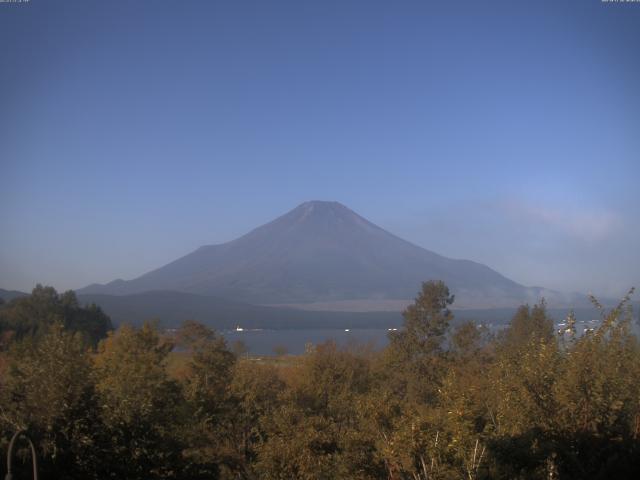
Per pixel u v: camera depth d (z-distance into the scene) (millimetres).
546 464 7957
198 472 12172
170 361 27453
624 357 9578
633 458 8609
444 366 30328
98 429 10812
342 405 18250
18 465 9852
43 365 10969
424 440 8211
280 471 13805
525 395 9188
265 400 22562
